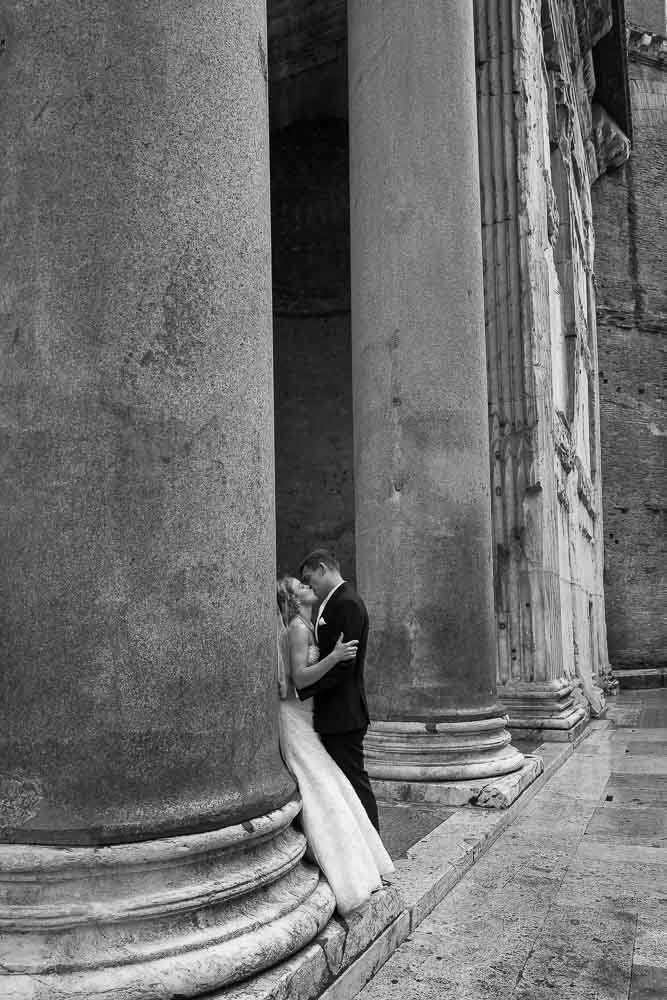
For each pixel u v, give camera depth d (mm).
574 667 15922
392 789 7117
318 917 3471
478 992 3744
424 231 7566
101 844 2850
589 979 3885
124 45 3139
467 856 5582
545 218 13734
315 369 17172
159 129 3182
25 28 3146
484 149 11969
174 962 2803
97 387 3016
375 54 7832
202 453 3191
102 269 3057
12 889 2818
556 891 5141
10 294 3086
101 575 2955
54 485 2977
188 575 3102
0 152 3150
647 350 27062
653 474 26609
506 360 11656
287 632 4438
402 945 4270
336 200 17328
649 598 26031
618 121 26734
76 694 2906
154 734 2975
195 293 3229
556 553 12469
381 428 7516
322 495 16922
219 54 3406
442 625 7297
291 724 4277
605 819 6984
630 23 28719
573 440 17562
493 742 7352
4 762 2912
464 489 7445
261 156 3643
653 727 13648
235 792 3207
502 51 12016
